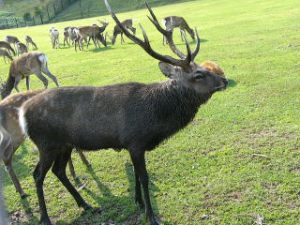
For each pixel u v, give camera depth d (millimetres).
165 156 2928
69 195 2646
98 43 8617
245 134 3109
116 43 9000
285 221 2125
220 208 2291
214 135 3160
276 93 3822
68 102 2260
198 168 2723
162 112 2217
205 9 13297
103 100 2240
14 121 2680
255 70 4641
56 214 2467
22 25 25688
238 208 2264
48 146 2307
